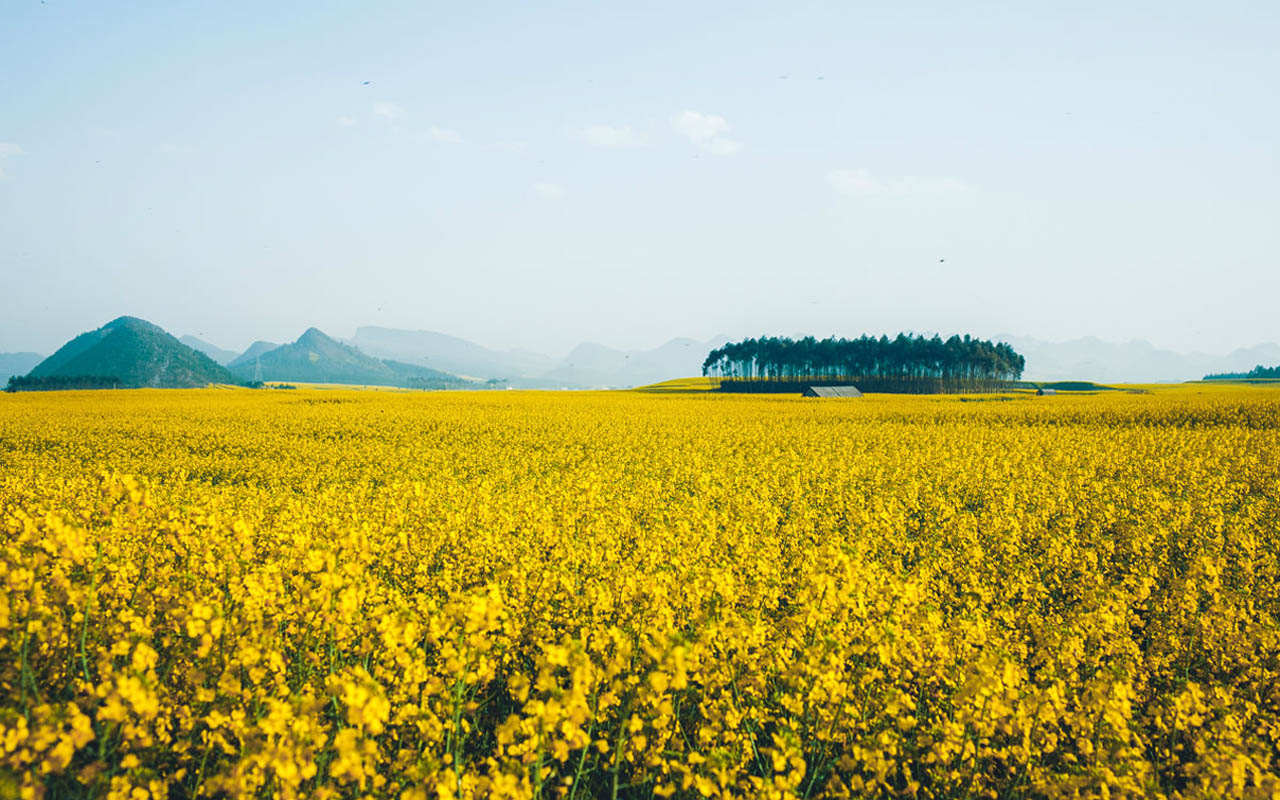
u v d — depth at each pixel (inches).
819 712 214.5
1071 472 835.4
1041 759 218.7
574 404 2536.9
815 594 279.3
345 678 188.9
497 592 218.1
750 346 6072.8
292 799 155.9
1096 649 283.0
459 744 197.3
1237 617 315.0
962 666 246.4
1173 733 233.9
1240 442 1129.4
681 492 709.3
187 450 1145.4
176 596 260.5
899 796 212.5
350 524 406.9
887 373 5812.0
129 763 163.5
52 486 593.9
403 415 1836.9
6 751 143.5
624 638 203.2
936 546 482.0
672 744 212.2
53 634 205.8
